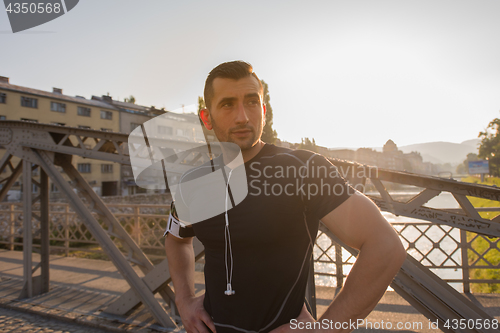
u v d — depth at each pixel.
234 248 0.89
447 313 1.90
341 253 4.04
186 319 1.06
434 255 5.96
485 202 12.52
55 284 4.19
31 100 30.38
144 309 3.25
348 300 0.73
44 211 3.93
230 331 0.90
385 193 2.01
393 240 0.73
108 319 3.05
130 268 3.12
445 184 1.92
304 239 0.89
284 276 0.86
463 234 3.68
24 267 3.73
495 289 3.79
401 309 3.07
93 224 3.32
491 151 44.41
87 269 4.94
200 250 2.57
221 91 0.91
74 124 33.47
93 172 34.41
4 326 3.03
